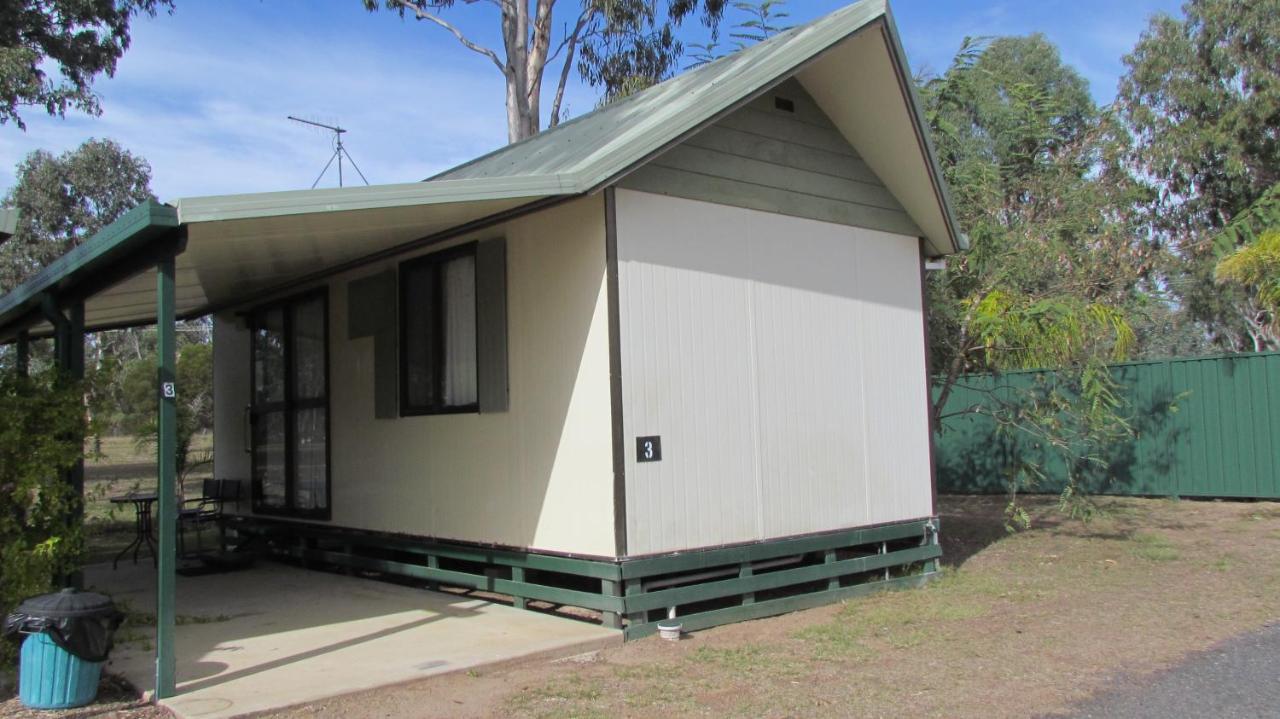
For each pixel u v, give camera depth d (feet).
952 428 48.42
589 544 19.47
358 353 27.30
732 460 21.06
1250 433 40.19
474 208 19.34
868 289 25.04
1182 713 13.97
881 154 24.93
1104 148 34.68
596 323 19.44
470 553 22.80
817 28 21.47
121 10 55.01
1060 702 14.61
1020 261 30.35
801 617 21.36
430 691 15.61
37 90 51.06
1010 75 46.62
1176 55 68.39
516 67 52.11
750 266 22.02
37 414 18.35
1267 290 37.78
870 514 24.29
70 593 15.49
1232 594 22.66
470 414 22.93
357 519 27.14
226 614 22.04
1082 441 34.53
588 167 18.66
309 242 20.98
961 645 18.39
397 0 53.36
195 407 51.55
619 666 17.13
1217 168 68.23
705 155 21.34
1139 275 34.73
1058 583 24.77
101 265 18.17
